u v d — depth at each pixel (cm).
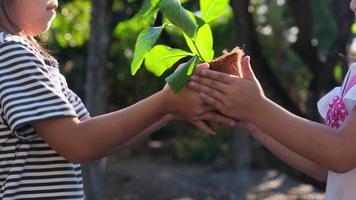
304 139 201
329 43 587
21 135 205
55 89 204
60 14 862
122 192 1058
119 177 1166
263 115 202
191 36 204
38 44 221
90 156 204
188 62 203
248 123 240
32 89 202
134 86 1409
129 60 1180
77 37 935
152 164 1338
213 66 207
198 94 204
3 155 210
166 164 1341
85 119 219
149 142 1529
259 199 875
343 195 220
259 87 204
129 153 1455
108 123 204
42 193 211
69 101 221
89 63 528
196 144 1402
